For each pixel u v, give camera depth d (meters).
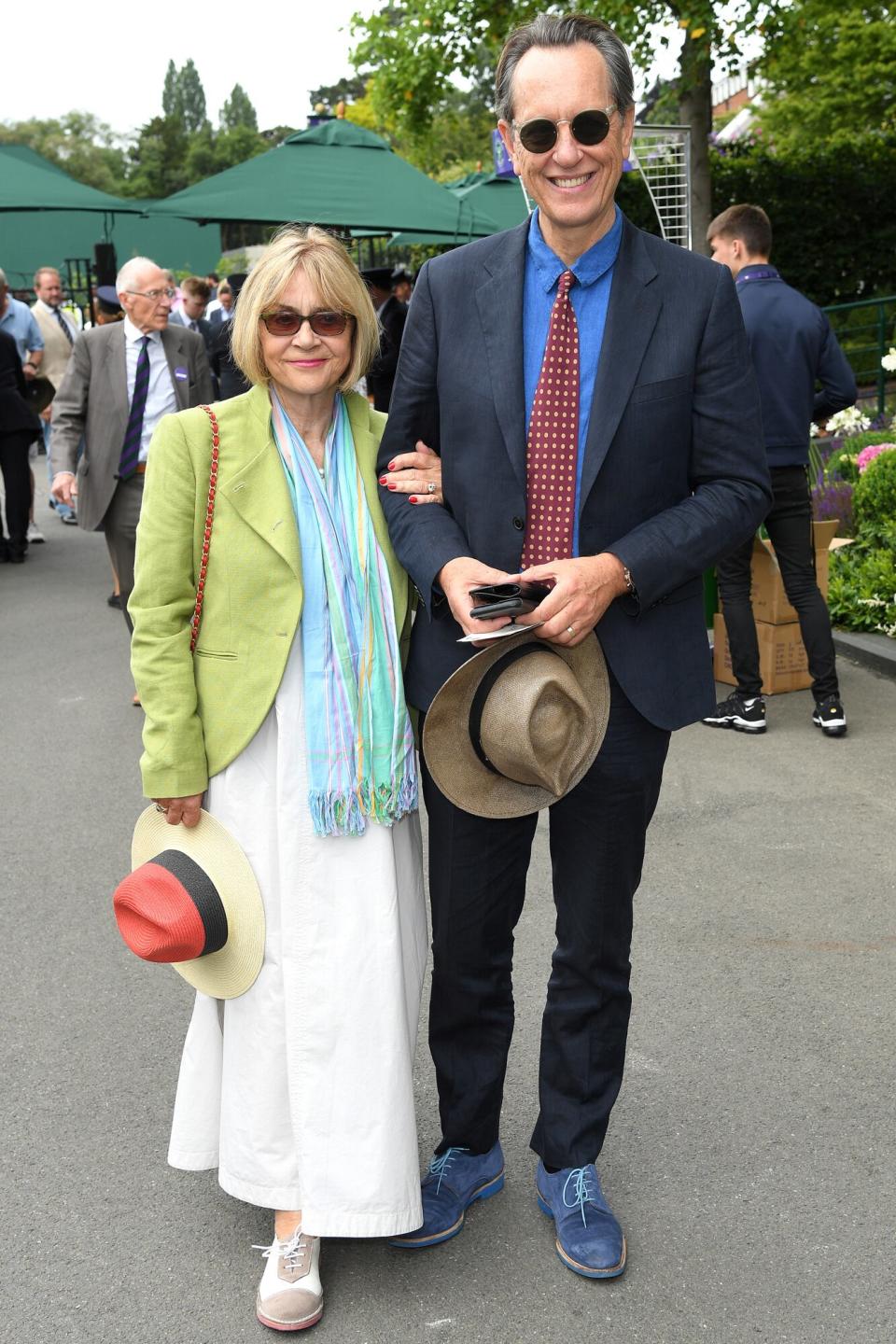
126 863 4.68
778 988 3.59
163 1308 2.50
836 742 5.57
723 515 2.33
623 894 2.50
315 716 2.35
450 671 2.42
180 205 9.99
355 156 10.55
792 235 19.23
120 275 6.21
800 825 4.71
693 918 4.02
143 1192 2.85
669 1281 2.52
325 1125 2.40
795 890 4.19
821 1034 3.36
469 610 2.22
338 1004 2.38
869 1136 2.95
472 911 2.52
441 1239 2.63
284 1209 2.47
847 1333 2.37
